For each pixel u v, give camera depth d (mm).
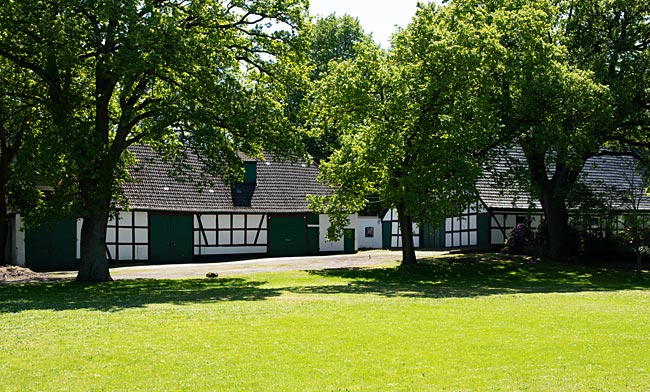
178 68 22125
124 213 37812
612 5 30328
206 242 40719
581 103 27172
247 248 41906
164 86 25891
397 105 26672
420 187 25594
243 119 23250
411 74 27516
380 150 26141
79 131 21781
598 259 33312
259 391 8750
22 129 28578
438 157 25766
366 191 31016
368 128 27938
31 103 25422
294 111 28734
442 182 25734
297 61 27172
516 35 28422
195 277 26969
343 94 27391
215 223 41031
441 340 11773
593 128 29000
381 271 28922
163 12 23672
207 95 23062
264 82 27406
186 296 19000
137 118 24766
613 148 33812
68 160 22016
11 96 25609
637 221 28562
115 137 25000
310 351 10875
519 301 17562
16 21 21062
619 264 32281
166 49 21781
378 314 14648
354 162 29016
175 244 39562
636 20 30625
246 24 26109
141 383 9102
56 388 8898
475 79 27156
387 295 19297
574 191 30781
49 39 21016
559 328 13047
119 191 24844
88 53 22641
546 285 24297
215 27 24969
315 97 29531
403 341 11664
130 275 28344
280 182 44250
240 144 25344
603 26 31016
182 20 24234
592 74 29000
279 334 12211
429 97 26625
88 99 24797
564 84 26984
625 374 9648
